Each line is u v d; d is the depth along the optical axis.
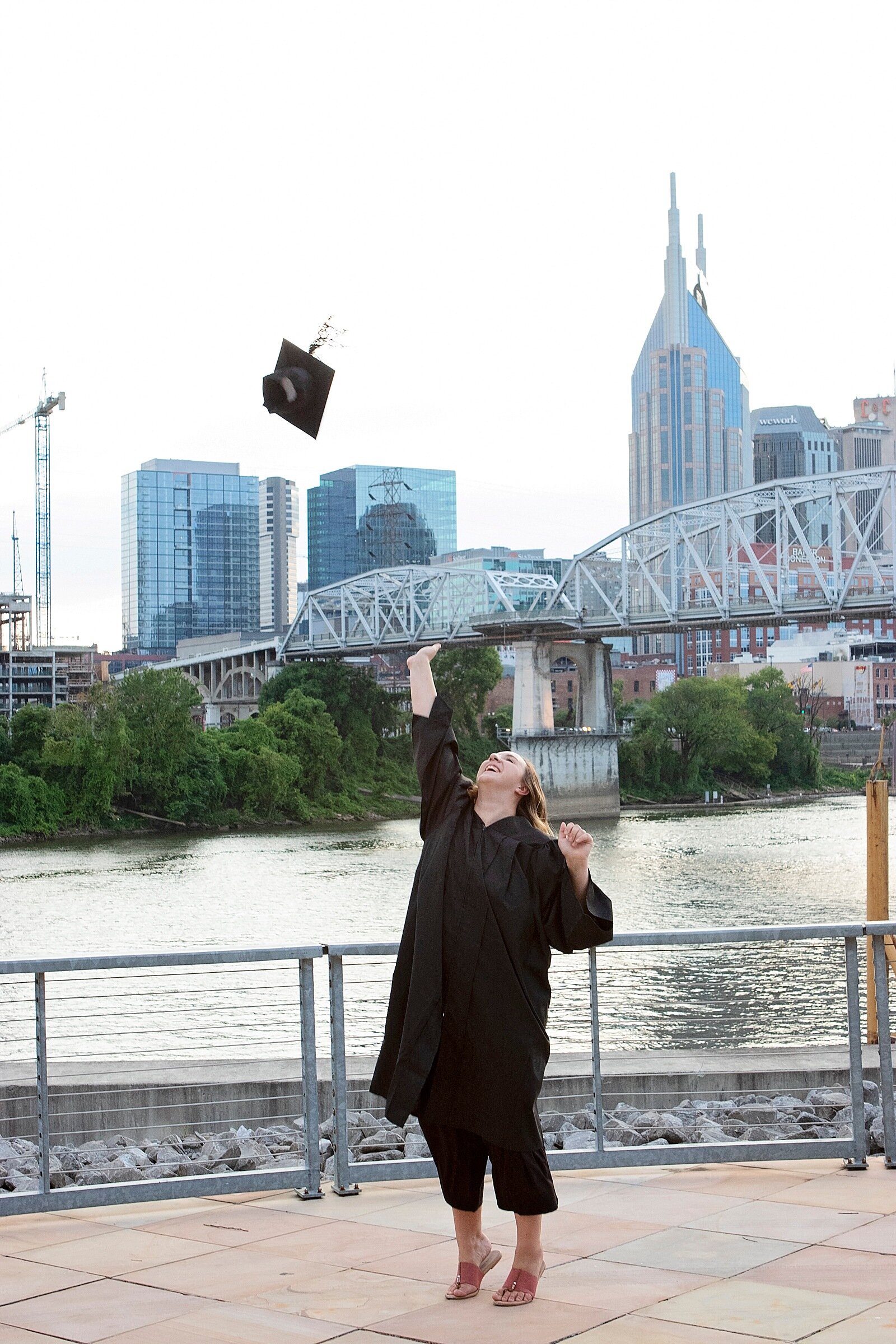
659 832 114.31
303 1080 7.41
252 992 31.45
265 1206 7.14
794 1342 5.03
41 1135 7.09
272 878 78.06
